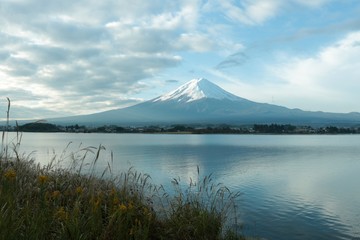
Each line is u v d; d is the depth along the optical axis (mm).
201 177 29969
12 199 5172
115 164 31844
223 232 8211
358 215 16781
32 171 8680
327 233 13789
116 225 5680
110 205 6535
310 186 26625
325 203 19672
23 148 55750
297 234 13258
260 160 51094
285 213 16750
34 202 5723
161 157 52344
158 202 9297
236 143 117750
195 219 7477
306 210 17656
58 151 45438
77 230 5125
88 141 110750
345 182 29156
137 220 6188
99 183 8320
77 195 6879
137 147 82188
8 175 5668
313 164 45750
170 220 7320
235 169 38250
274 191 23734
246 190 23906
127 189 8242
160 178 28062
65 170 9695
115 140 131625
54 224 5340
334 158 56344
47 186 6910
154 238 6488
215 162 46531
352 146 99562
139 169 33656
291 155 62344
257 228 13398
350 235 13633
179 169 36500
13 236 4379
